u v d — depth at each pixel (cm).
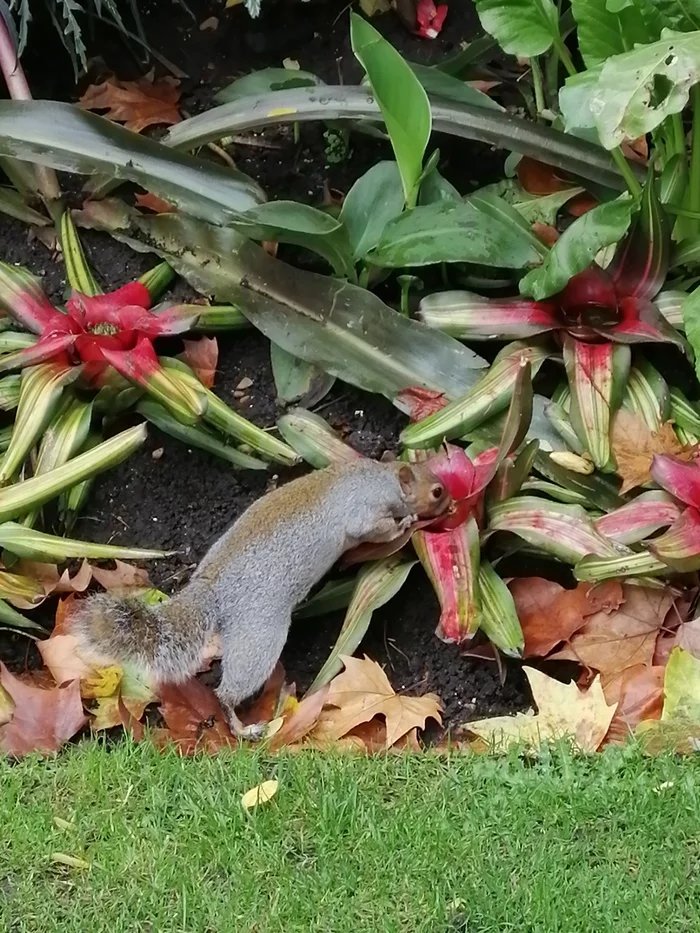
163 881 204
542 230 246
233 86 254
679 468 221
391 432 241
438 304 238
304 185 255
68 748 218
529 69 262
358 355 238
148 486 239
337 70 262
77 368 232
